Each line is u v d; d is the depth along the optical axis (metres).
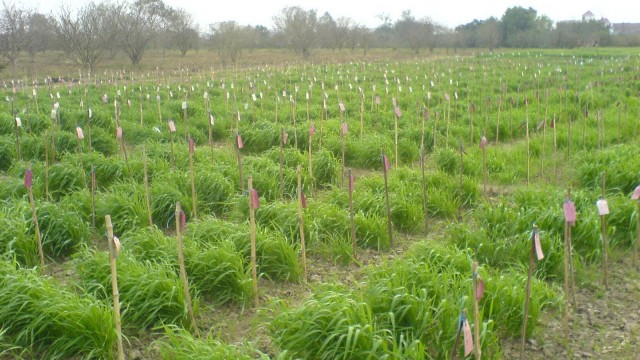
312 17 49.38
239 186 8.42
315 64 35.59
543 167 9.89
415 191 8.18
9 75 28.83
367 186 8.46
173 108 14.74
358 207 7.60
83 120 12.27
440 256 5.86
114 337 4.69
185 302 5.08
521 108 15.75
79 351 4.67
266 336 5.09
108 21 32.44
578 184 8.98
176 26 43.50
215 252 5.80
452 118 14.43
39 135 11.04
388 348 4.55
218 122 13.12
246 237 6.32
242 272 5.73
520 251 6.28
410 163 10.82
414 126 12.53
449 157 9.85
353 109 15.12
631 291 5.89
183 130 12.37
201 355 4.28
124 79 23.64
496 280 5.27
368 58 43.47
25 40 31.78
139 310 5.11
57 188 8.23
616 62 29.77
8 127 11.44
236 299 5.66
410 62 34.44
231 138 11.69
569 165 10.02
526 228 6.82
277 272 6.12
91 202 7.34
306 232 6.86
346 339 4.36
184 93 18.27
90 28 30.22
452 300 4.86
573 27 55.28
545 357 4.83
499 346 4.88
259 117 13.62
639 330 5.18
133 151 11.27
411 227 7.48
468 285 5.07
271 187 8.40
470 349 3.41
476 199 8.37
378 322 4.76
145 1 39.91
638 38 53.00
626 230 6.89
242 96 18.11
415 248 6.13
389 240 6.96
